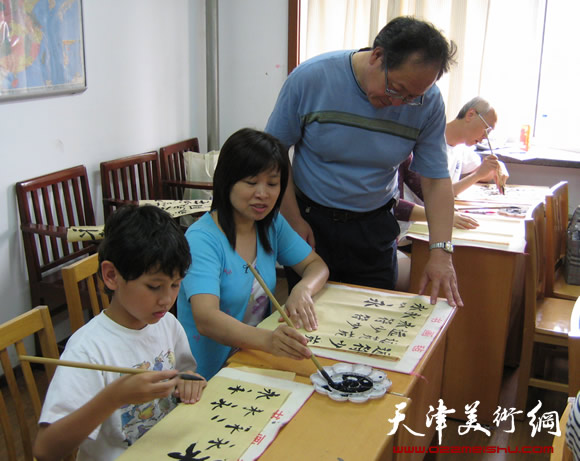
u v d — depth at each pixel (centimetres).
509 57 352
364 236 199
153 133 341
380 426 110
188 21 360
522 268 263
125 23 309
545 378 269
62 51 269
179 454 101
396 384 124
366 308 162
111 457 120
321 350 138
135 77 321
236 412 113
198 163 341
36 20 253
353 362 133
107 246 111
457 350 231
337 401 117
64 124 278
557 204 273
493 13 340
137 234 108
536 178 355
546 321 236
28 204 255
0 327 124
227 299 156
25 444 129
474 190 312
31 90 255
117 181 299
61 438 102
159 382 101
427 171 194
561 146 361
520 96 364
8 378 127
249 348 138
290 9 356
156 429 107
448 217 193
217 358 158
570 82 354
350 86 177
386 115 180
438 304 166
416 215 251
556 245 276
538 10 346
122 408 120
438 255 184
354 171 189
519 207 276
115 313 120
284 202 195
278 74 370
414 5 339
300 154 198
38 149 265
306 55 364
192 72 371
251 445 103
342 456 102
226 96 384
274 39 365
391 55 156
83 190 285
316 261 176
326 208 196
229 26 372
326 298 168
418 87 157
